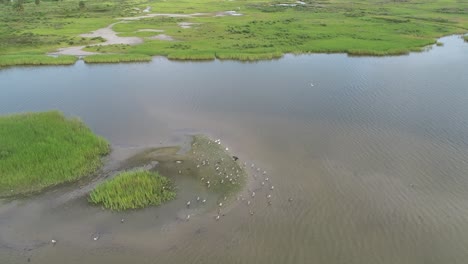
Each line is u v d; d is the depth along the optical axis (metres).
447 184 23.83
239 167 26.09
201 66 52.44
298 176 24.92
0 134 28.81
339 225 20.25
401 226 20.16
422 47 63.03
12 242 19.08
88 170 25.52
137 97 40.50
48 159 25.98
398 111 35.91
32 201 22.31
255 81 45.69
